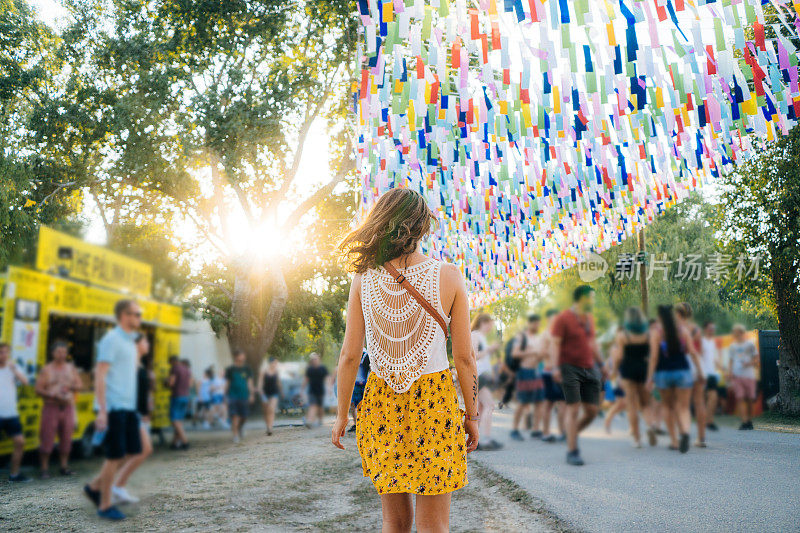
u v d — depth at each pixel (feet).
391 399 6.39
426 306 6.33
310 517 13.91
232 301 71.61
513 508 12.89
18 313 15.48
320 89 66.64
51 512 13.75
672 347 18.76
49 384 15.08
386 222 6.52
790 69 10.63
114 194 70.08
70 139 68.59
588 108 12.76
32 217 61.57
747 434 22.22
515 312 24.90
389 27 10.81
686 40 10.89
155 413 20.72
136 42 63.36
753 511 11.45
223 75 65.46
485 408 21.20
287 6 63.26
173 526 12.93
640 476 15.15
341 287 81.35
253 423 31.24
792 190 44.62
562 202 17.28
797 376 44.91
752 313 59.16
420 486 6.07
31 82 71.41
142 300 17.62
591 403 17.29
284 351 81.76
